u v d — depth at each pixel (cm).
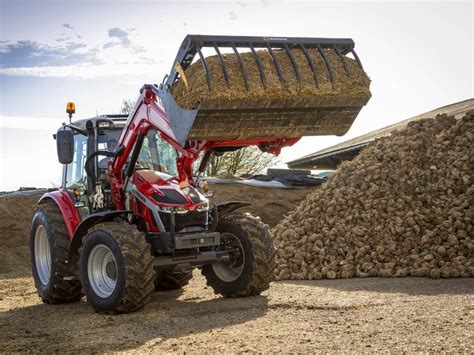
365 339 583
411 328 613
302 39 808
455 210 1046
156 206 820
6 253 1513
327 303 773
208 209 859
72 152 877
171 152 913
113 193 879
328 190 1207
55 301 923
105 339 652
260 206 1806
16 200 1709
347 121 812
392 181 1149
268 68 775
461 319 635
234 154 2441
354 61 817
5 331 725
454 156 1156
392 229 1057
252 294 862
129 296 762
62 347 629
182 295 945
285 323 678
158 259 811
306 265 1059
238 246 866
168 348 597
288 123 784
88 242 806
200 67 758
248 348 573
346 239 1072
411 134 1258
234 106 746
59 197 927
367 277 1003
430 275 950
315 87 776
